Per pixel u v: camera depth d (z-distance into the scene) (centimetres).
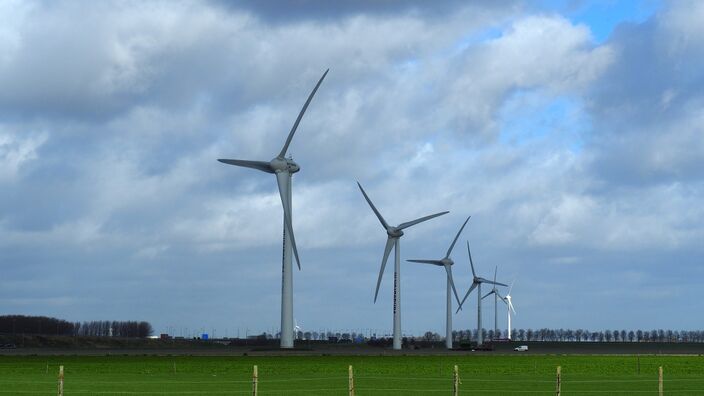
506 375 7575
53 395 5047
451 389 5803
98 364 9431
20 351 15362
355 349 16238
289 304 13412
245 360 10594
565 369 8819
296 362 10031
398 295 16088
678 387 6106
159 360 10606
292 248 13062
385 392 5528
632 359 11712
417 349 17400
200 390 5538
